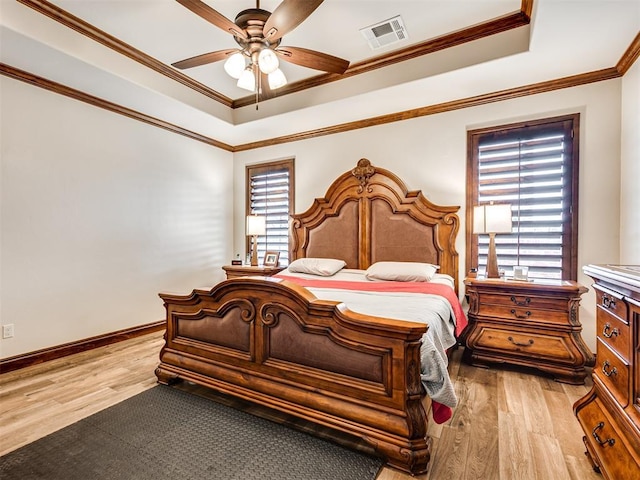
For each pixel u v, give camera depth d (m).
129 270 3.62
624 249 2.60
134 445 1.71
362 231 3.78
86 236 3.23
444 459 1.62
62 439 1.76
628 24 2.10
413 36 2.71
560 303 2.57
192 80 3.45
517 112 3.09
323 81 3.40
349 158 3.99
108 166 3.42
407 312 1.94
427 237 3.45
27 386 2.40
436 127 3.47
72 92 3.09
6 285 2.69
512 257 3.13
